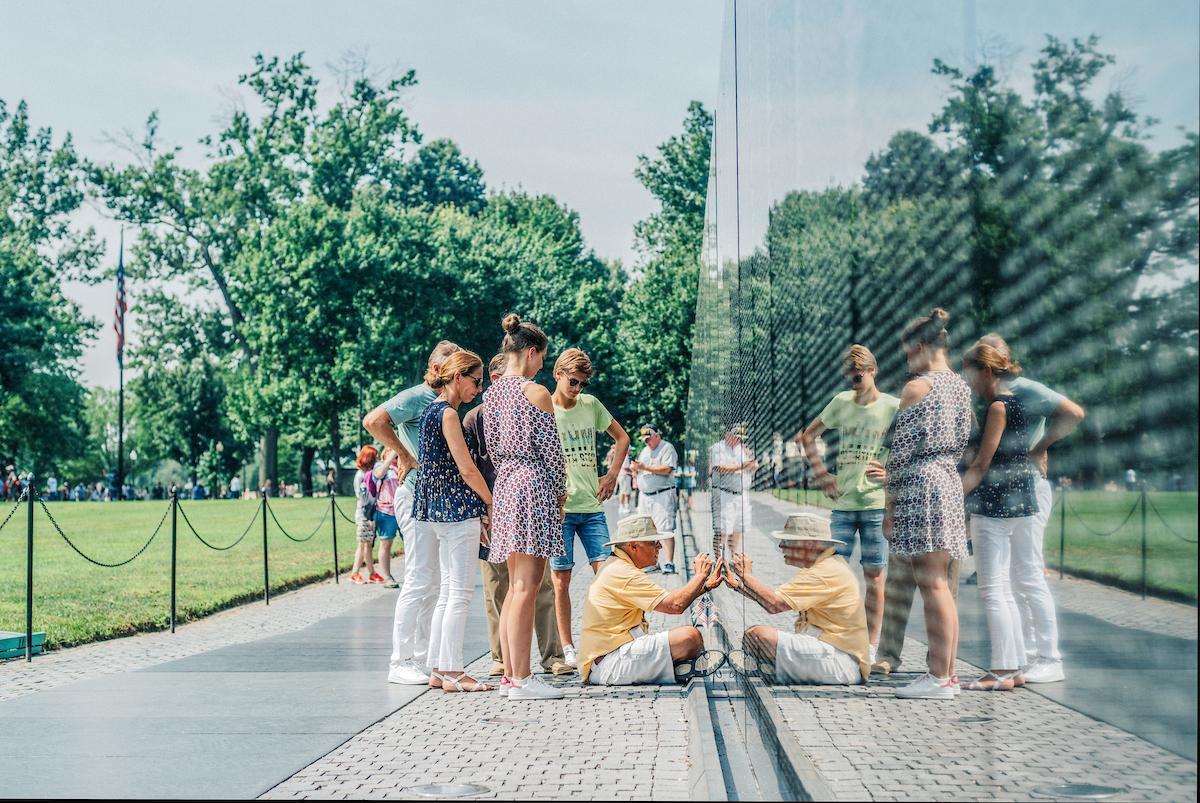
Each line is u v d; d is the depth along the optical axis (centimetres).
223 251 6475
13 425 7069
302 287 5500
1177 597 138
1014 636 181
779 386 348
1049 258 162
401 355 5503
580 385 862
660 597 762
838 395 264
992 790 192
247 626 1175
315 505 4791
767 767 371
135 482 11294
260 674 827
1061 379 161
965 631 198
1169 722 140
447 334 5662
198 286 6744
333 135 6088
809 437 296
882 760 242
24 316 6512
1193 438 134
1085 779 159
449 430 758
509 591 727
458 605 757
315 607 1356
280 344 5594
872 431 240
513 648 720
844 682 264
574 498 855
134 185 6400
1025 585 177
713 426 873
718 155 827
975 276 185
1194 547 135
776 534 352
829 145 267
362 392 5631
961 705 201
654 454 1627
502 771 519
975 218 184
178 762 543
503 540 721
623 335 5503
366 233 5634
